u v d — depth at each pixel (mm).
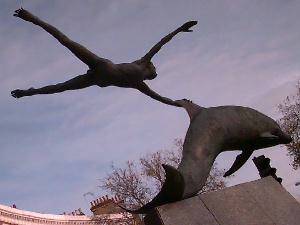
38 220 30906
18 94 5664
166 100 6492
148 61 6160
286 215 5660
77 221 32406
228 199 5691
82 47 5617
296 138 26703
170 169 5266
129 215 28344
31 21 5203
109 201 30781
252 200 5750
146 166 28078
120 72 5855
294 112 27188
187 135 6266
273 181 6086
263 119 6758
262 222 5520
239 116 6535
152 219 5523
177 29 6258
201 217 5434
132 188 27922
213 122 6297
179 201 5570
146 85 6250
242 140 6492
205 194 5711
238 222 5461
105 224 30844
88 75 5840
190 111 6574
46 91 5762
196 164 5855
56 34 5426
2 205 28156
